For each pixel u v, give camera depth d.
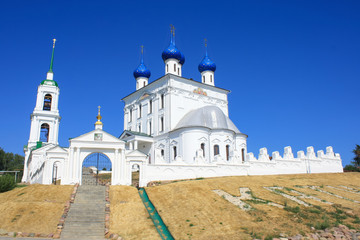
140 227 23.19
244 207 26.53
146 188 31.92
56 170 41.22
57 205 26.39
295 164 53.44
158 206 27.11
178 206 26.66
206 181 34.25
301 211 26.34
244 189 32.53
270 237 20.45
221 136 54.94
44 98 64.00
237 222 23.23
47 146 53.78
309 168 55.66
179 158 39.88
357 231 22.83
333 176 47.53
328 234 21.61
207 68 70.69
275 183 36.81
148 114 65.50
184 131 54.00
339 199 32.12
